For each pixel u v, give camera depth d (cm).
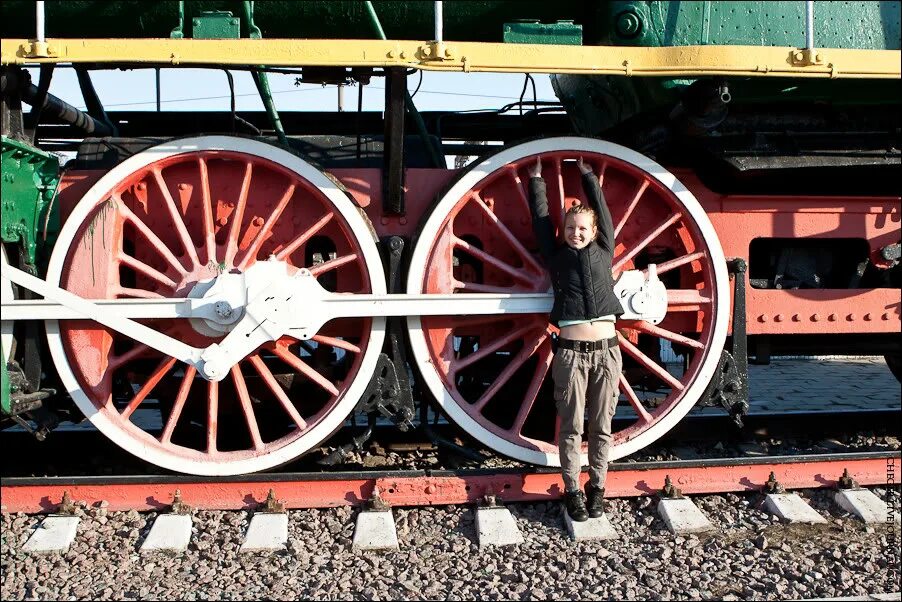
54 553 340
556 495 402
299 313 376
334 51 361
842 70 383
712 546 357
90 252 379
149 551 345
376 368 394
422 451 490
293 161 390
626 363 474
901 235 457
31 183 393
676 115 409
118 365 389
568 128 555
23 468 448
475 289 407
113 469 445
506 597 312
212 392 388
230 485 386
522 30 409
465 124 550
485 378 473
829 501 414
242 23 425
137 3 420
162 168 394
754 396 726
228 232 401
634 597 313
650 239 414
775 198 445
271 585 316
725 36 432
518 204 421
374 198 409
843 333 474
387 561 339
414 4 430
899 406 667
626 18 422
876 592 319
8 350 373
